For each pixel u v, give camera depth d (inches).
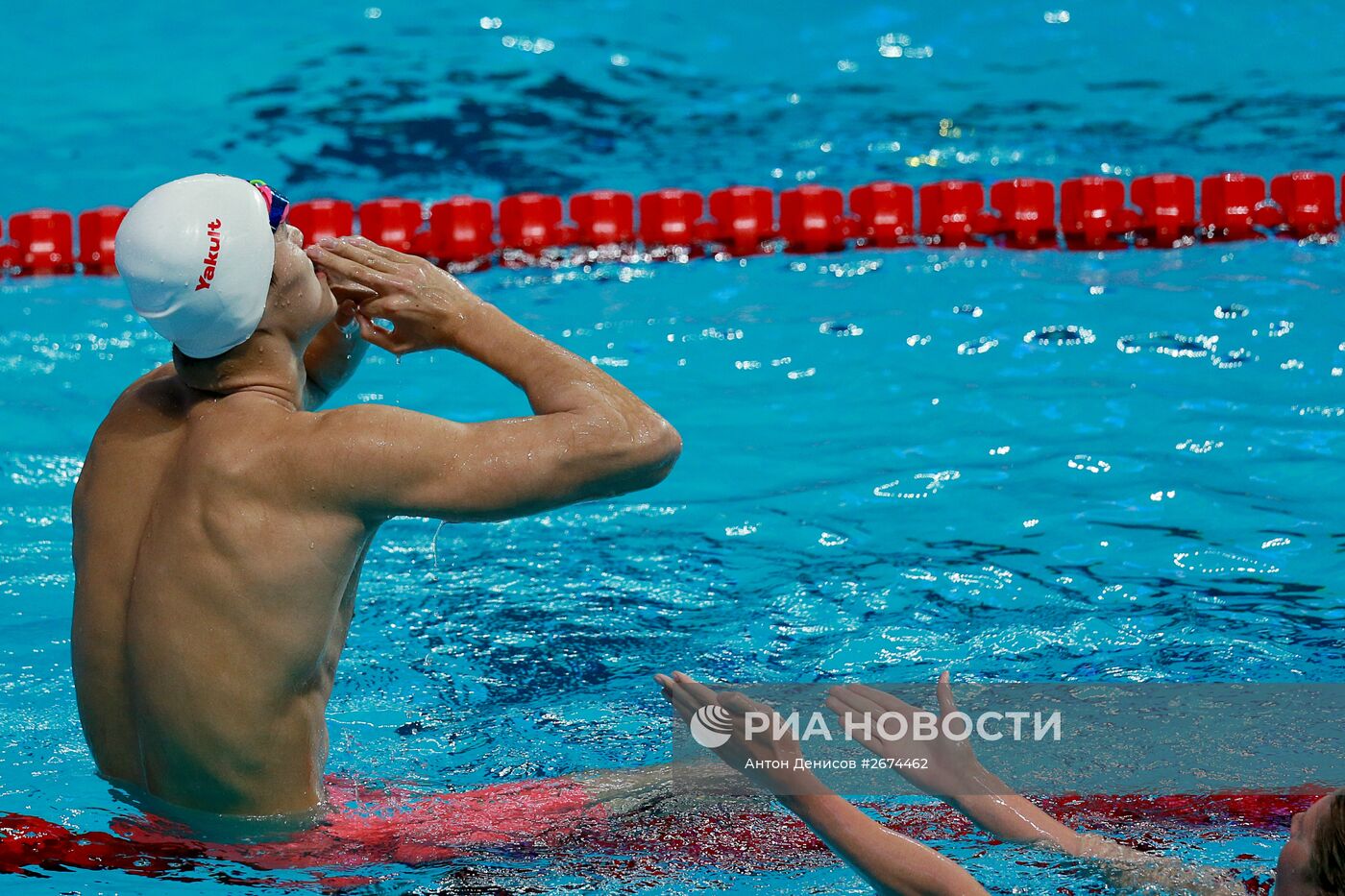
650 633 493.4
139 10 1304.1
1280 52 1187.9
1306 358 703.1
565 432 325.1
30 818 356.2
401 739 424.2
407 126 1098.7
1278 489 581.0
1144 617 488.7
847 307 802.8
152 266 320.5
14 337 775.1
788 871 346.6
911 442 641.6
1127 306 781.9
